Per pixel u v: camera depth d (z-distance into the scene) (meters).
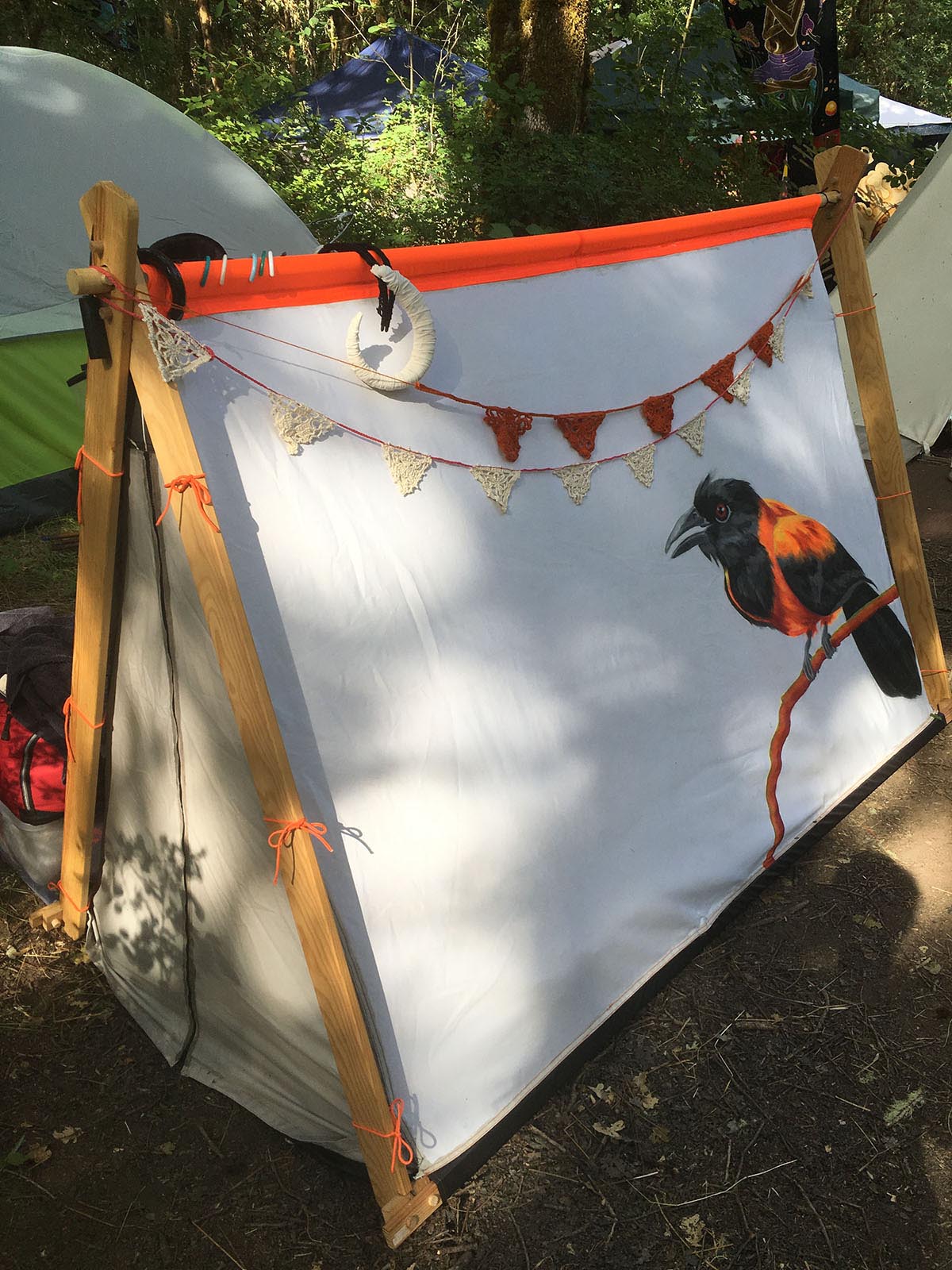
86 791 2.64
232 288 2.13
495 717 2.56
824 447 3.84
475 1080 2.46
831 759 3.68
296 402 2.23
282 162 10.41
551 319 2.88
